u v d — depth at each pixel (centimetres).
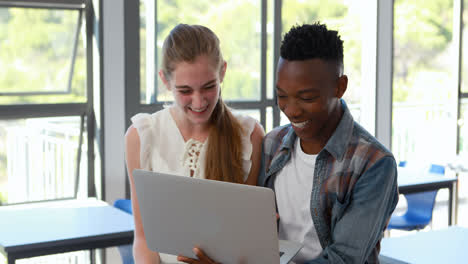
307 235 146
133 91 409
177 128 168
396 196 142
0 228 273
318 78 128
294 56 129
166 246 142
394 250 222
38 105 386
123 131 408
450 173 562
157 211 140
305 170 147
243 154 166
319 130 136
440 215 564
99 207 319
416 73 640
